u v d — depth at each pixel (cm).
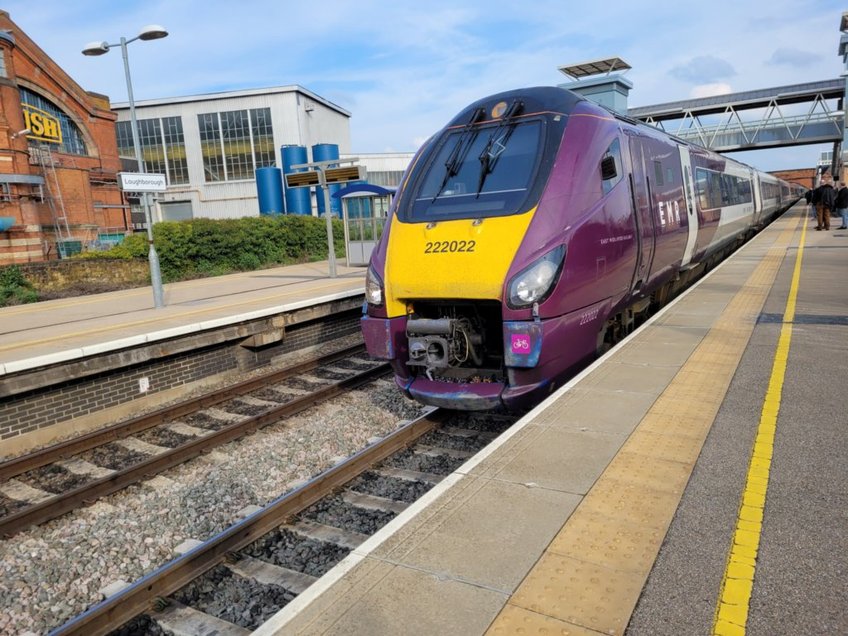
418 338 637
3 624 417
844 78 3834
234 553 471
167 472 641
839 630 251
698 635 250
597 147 677
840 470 386
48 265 1705
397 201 700
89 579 462
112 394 875
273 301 1255
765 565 294
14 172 2486
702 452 418
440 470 606
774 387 543
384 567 302
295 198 3972
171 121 4981
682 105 4741
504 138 687
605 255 655
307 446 687
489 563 303
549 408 512
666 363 630
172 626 399
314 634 257
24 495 626
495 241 595
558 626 257
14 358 802
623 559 302
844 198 2261
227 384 1011
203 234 2075
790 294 995
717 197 1340
